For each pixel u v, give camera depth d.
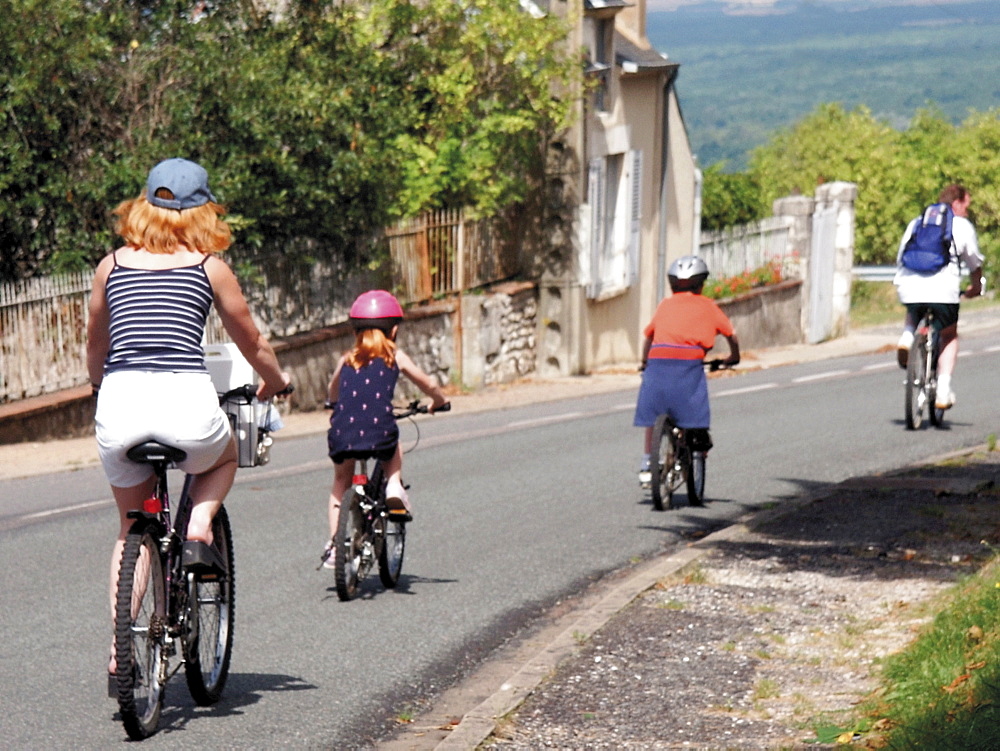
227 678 11.84
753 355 52.22
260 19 34.94
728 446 25.67
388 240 37.25
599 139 45.88
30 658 12.34
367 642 13.14
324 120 32.56
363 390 14.78
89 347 10.19
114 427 9.59
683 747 9.80
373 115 34.88
